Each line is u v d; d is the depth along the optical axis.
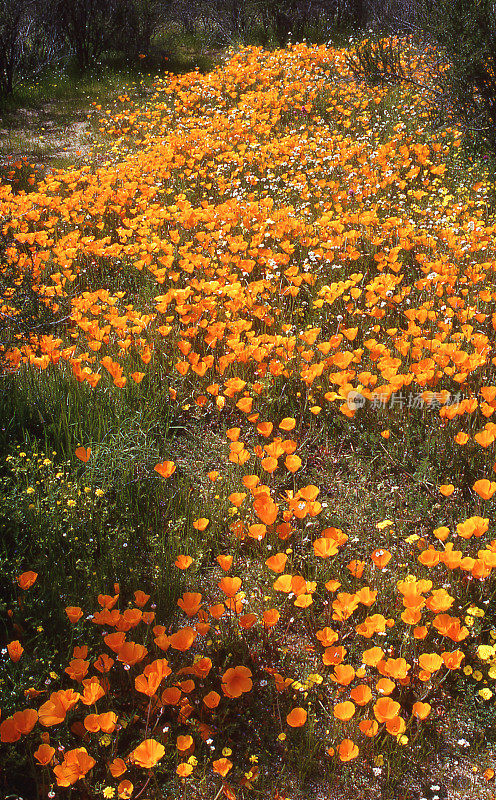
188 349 3.68
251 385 3.83
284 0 15.40
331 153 7.61
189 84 11.96
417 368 3.53
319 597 2.72
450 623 2.13
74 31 13.97
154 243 5.38
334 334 4.50
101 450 3.36
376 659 2.10
